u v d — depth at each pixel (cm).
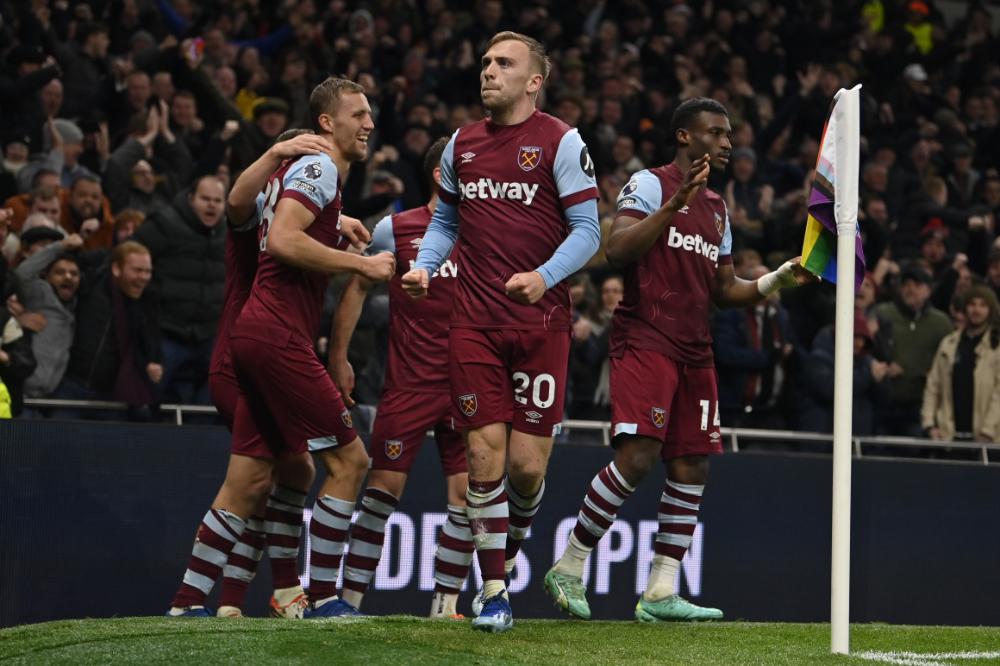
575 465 1027
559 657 542
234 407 744
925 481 1112
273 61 1711
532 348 613
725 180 1595
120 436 909
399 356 829
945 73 2184
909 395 1309
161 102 1328
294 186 657
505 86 615
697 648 583
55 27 1527
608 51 1867
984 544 1123
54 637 553
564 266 596
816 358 1201
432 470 995
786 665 547
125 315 985
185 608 699
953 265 1462
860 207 1628
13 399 942
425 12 1922
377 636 565
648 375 695
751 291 723
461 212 629
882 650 612
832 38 2111
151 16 1647
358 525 830
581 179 611
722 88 1852
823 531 1088
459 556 836
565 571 710
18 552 867
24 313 973
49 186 1105
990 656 603
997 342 1217
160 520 916
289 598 733
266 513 741
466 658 531
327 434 689
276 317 670
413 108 1574
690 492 725
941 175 1886
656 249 700
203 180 1049
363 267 652
